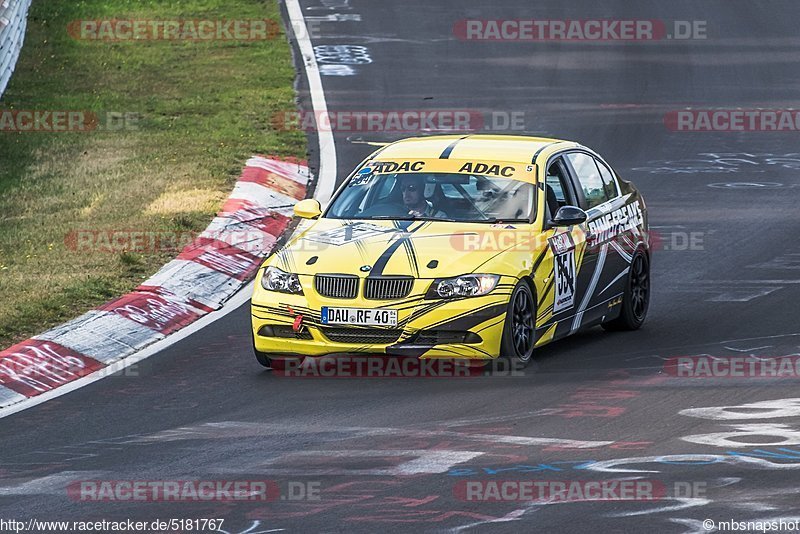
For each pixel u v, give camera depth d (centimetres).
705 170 7288
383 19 11819
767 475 2706
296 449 2994
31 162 6988
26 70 9506
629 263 4391
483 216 3950
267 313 3734
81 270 4856
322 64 10031
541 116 8550
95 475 2847
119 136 7606
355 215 4022
